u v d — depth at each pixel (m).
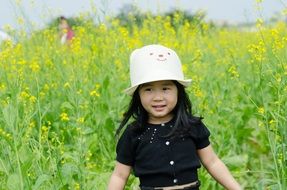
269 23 7.56
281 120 4.61
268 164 5.49
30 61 7.69
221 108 6.17
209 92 6.75
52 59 7.48
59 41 9.02
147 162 3.78
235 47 9.24
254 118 6.43
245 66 8.07
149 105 3.74
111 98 6.72
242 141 6.11
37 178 4.30
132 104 3.89
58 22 9.40
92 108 6.21
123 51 7.60
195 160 3.79
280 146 4.43
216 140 5.60
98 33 8.20
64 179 4.44
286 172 4.41
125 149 3.86
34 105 6.05
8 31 8.30
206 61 8.03
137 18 9.43
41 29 8.67
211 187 4.96
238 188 3.84
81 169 4.49
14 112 4.31
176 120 3.79
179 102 3.82
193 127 3.81
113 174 3.92
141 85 3.76
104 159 5.64
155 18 9.45
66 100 6.50
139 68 3.75
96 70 7.25
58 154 4.42
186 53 8.06
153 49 3.80
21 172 4.16
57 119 6.28
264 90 6.46
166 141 3.77
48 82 6.81
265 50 5.80
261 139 5.93
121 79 7.16
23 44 8.48
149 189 3.79
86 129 5.26
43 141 4.76
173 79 3.70
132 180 4.91
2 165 4.41
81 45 8.05
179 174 3.76
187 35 8.88
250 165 5.80
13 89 5.56
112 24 8.25
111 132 6.13
